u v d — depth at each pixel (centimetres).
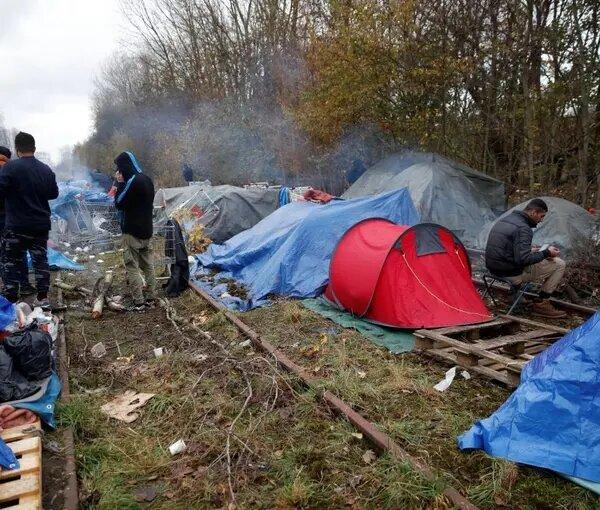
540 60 1093
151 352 555
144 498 312
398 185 1098
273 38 2188
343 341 553
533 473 323
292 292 753
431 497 298
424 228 621
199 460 350
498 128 1248
